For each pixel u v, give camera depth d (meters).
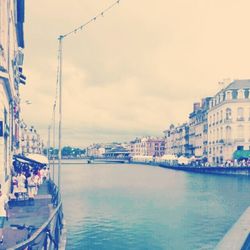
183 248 15.94
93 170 110.25
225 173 69.69
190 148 118.62
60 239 15.23
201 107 108.38
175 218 22.95
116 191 40.38
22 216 13.81
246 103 77.50
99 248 15.66
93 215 23.91
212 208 27.16
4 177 14.59
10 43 18.47
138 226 20.36
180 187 45.16
